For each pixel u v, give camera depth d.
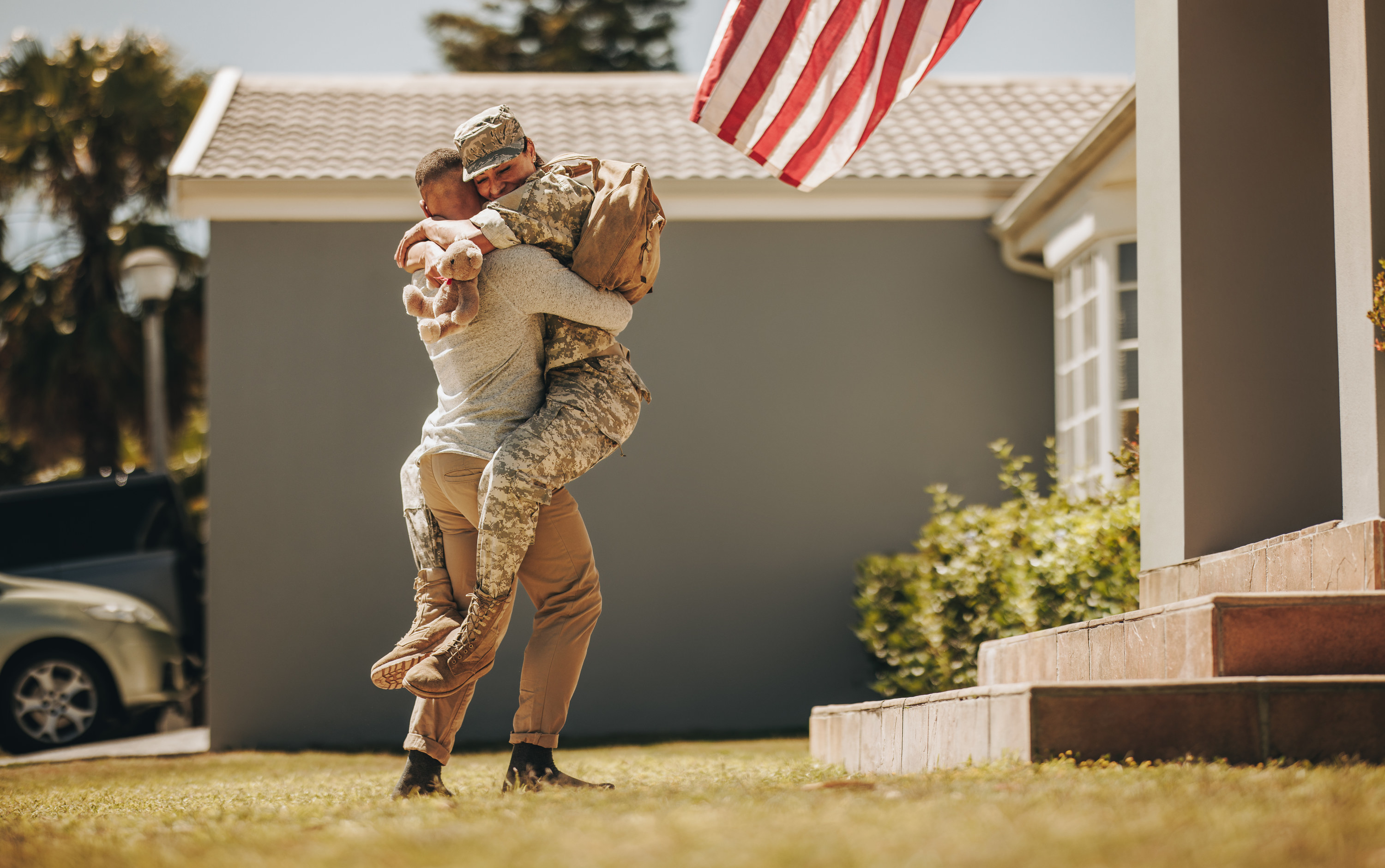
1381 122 4.23
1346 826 2.02
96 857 2.29
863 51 5.45
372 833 2.42
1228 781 2.60
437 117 11.63
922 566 8.45
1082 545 6.89
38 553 10.76
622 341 10.05
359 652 9.70
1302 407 5.15
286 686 9.62
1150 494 5.43
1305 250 5.21
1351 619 3.38
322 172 9.95
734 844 2.02
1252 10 5.30
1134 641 3.89
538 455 3.37
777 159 5.49
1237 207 5.22
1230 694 3.06
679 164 10.35
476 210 3.65
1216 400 5.15
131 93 19.47
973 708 3.43
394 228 10.05
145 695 10.01
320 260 9.98
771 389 10.08
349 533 9.79
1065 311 9.91
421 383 9.94
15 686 9.62
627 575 9.87
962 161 10.46
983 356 10.20
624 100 12.19
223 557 9.72
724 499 9.98
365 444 9.87
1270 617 3.38
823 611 9.91
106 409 18.53
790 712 9.82
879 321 10.18
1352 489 4.26
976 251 10.26
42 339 18.52
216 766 7.06
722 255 10.16
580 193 3.53
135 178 19.72
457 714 3.58
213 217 9.87
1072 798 2.40
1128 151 8.09
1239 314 5.18
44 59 19.66
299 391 9.88
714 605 9.88
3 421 18.83
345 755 8.56
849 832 2.10
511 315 3.48
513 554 3.37
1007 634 7.47
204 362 19.09
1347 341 4.31
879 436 10.09
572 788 3.43
